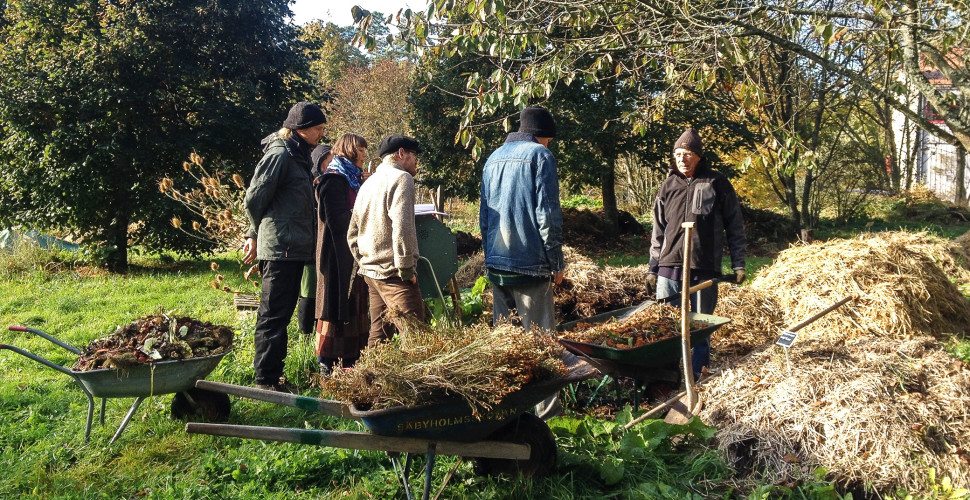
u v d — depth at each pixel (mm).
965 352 6086
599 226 19594
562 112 16922
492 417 3613
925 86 7695
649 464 4090
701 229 5398
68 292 11461
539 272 4680
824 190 21344
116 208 14391
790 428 4023
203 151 14578
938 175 26062
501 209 4750
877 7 6793
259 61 15469
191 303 10281
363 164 5910
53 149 13500
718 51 7145
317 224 5863
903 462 3729
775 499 3734
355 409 3447
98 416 5184
